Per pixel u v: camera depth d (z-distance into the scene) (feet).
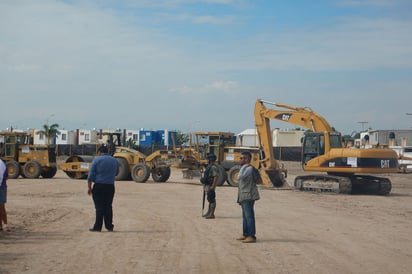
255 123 101.96
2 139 118.93
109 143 117.08
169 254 35.91
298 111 98.58
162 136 264.31
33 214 56.03
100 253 35.86
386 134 237.04
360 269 32.53
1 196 43.16
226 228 48.14
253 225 41.16
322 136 94.32
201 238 42.60
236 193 87.35
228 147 106.83
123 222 51.42
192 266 32.35
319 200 79.46
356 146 103.76
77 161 118.83
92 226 48.14
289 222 53.72
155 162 112.06
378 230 49.44
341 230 48.78
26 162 118.62
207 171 55.11
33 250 36.58
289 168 187.93
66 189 90.27
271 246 39.70
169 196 80.79
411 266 33.78
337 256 36.40
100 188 44.78
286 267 32.68
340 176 94.22
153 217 55.62
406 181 139.33
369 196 89.92
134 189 93.61
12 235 42.39
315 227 50.37
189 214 58.49
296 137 245.04
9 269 30.81
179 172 167.63
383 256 36.81
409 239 44.57
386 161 92.02
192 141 112.16
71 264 32.40
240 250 37.88
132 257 34.71
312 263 33.96
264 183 98.99
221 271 31.27
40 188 92.07
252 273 30.91
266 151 100.42
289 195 86.69
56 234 43.32
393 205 75.41
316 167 94.02
